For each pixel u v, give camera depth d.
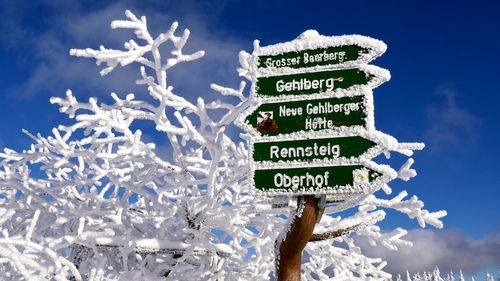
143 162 4.63
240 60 4.77
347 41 3.28
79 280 3.75
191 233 4.64
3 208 4.39
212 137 4.55
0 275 3.84
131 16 4.06
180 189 5.14
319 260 5.76
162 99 4.36
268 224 4.84
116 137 4.48
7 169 5.09
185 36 4.18
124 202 4.72
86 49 3.82
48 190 4.79
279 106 3.34
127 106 4.58
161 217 4.73
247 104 4.30
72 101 4.34
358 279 5.61
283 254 3.24
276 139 3.27
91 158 4.59
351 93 3.19
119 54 3.91
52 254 3.43
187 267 4.68
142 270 4.29
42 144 4.98
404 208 4.25
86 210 4.30
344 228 3.74
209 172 4.42
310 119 3.25
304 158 3.19
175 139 4.73
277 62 3.42
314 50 3.36
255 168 3.26
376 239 5.12
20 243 3.31
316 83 3.30
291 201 3.20
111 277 4.33
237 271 5.50
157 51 4.23
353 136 3.12
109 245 4.07
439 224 4.13
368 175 3.03
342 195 3.43
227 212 4.67
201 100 4.59
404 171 3.67
